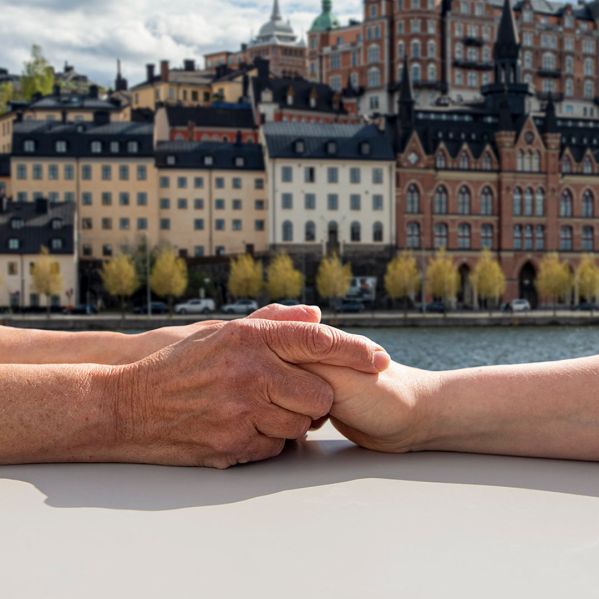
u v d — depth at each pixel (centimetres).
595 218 9875
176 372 243
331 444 280
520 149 9588
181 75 14812
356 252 9100
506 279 9544
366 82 13688
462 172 9419
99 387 246
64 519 197
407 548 178
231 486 226
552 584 159
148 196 9188
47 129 9212
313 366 245
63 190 9106
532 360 4425
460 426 258
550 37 14612
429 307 8550
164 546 179
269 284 8225
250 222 9394
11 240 8269
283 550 177
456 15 13538
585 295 9012
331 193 9119
